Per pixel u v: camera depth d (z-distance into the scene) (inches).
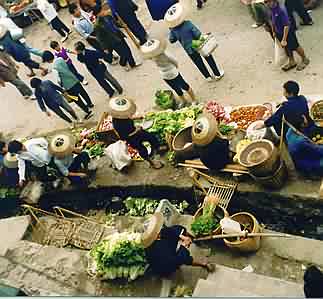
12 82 488.1
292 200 318.7
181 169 367.6
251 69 424.5
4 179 413.4
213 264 298.5
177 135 368.2
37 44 575.5
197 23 498.0
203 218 321.7
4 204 421.1
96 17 449.7
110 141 407.5
